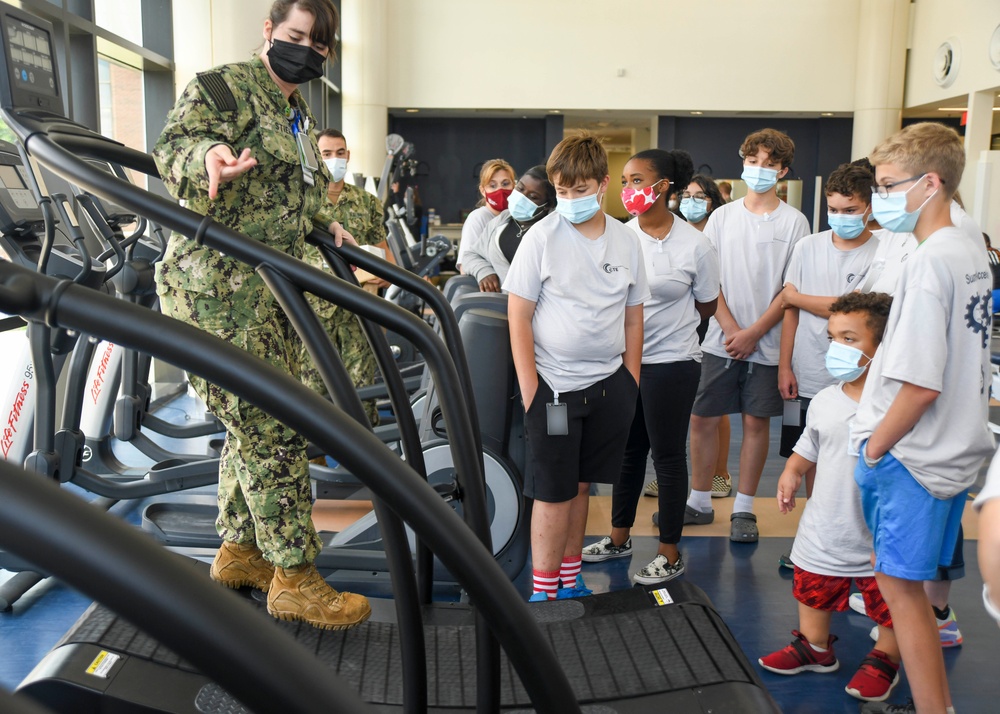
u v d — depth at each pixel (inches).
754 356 131.3
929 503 73.4
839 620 110.0
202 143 65.4
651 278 112.0
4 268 33.1
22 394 124.1
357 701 21.8
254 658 20.3
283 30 73.5
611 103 462.9
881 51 449.7
